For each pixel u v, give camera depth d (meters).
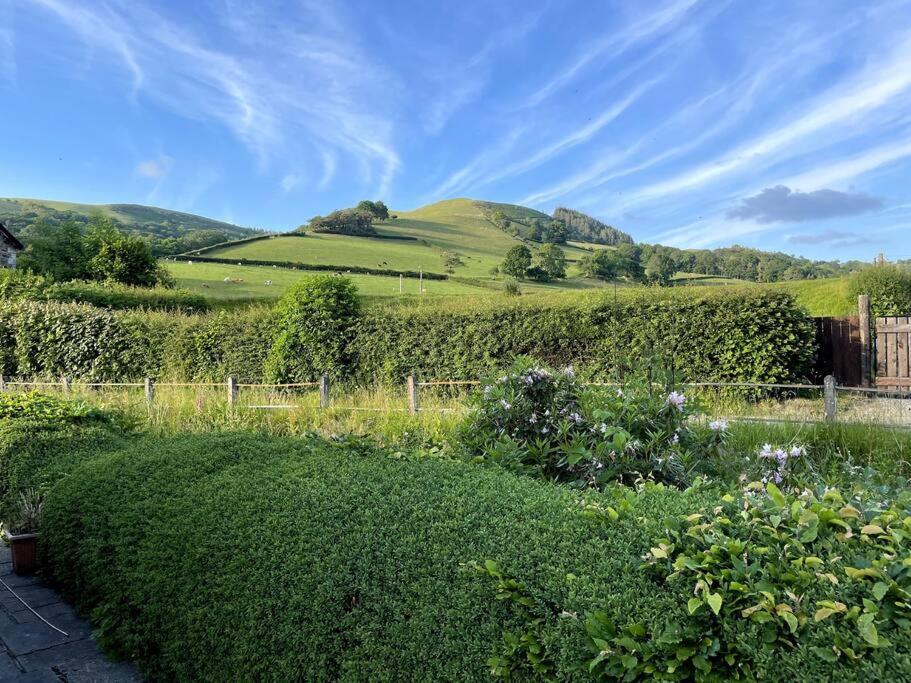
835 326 12.01
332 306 12.17
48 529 4.02
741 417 6.50
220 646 2.58
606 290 11.65
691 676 1.62
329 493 2.95
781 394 10.08
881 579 1.71
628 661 1.64
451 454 4.27
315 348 12.16
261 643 2.44
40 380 14.13
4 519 4.67
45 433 5.31
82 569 3.65
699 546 2.02
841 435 5.53
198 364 13.39
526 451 3.91
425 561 2.29
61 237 32.59
